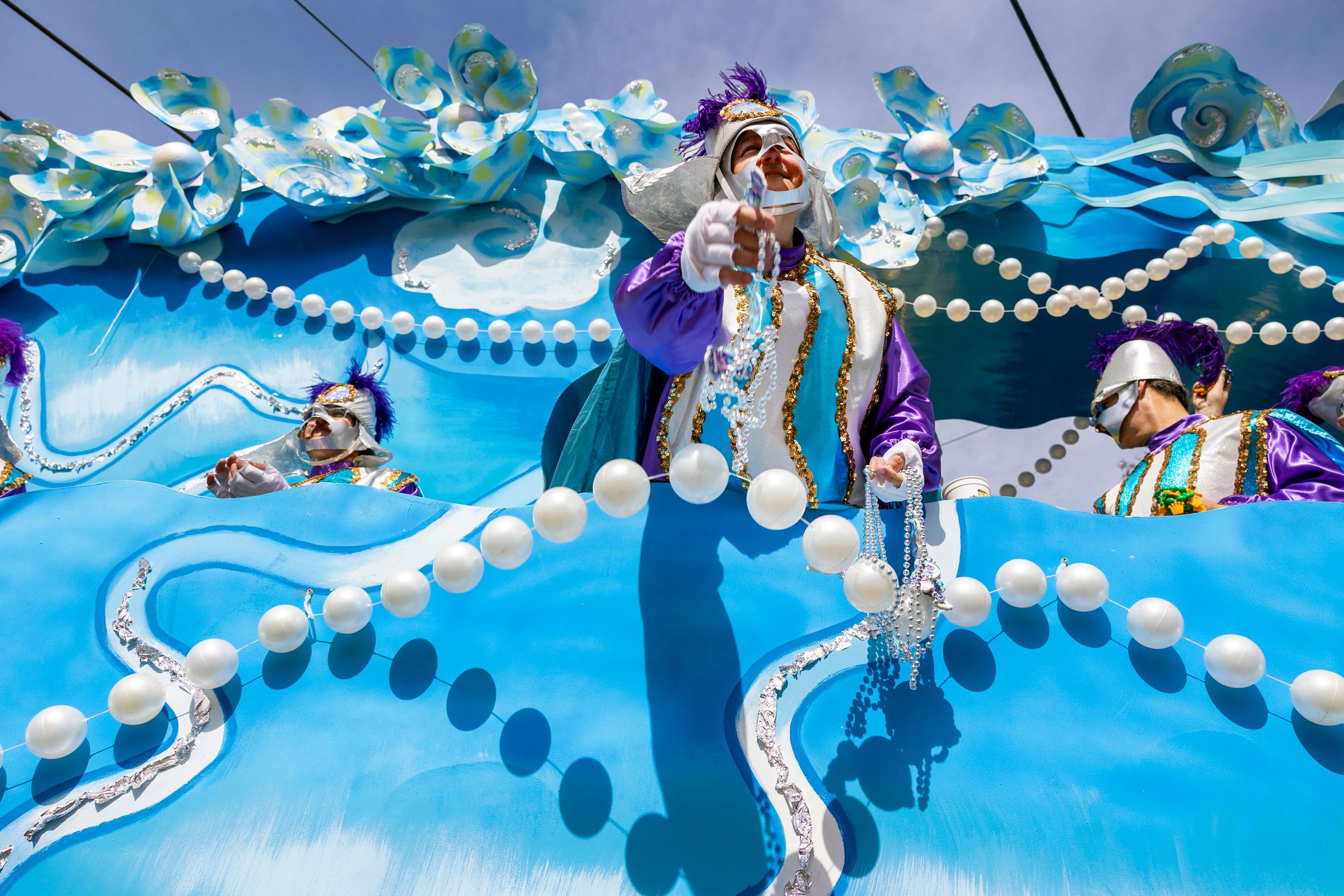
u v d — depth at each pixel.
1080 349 4.33
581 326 3.98
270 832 1.72
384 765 1.80
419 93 4.36
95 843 1.71
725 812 1.72
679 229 2.67
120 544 2.19
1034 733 1.83
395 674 1.94
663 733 1.83
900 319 4.26
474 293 4.08
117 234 4.26
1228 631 1.99
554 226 4.26
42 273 4.14
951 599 1.89
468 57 4.32
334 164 4.37
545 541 2.11
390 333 3.96
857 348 2.40
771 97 4.31
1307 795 1.75
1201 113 4.36
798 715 1.84
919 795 1.74
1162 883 1.64
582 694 1.90
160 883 1.66
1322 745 1.82
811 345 2.36
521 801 1.74
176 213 4.15
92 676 2.00
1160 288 4.12
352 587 2.00
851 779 1.75
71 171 4.30
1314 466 2.45
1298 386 2.95
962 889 1.62
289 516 2.22
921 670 1.91
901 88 4.45
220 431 3.74
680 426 2.34
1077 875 1.64
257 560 2.16
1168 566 2.07
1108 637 1.96
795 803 1.72
